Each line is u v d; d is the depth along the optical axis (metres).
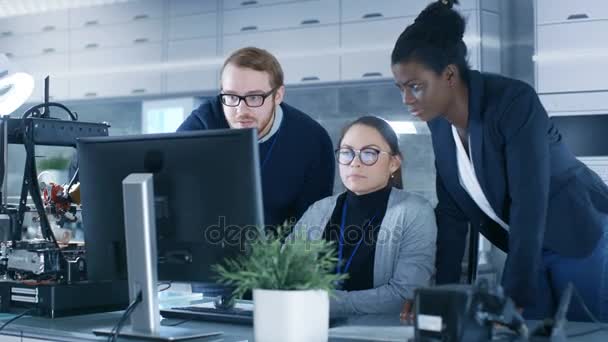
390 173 2.15
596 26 4.16
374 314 1.89
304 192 2.50
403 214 2.05
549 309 1.96
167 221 1.60
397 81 1.81
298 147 2.44
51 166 2.77
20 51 5.96
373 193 2.11
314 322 1.39
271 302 1.38
